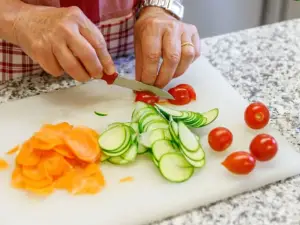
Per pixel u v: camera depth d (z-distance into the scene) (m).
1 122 0.48
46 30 0.46
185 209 0.40
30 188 0.41
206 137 0.46
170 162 0.42
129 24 0.57
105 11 0.55
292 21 0.63
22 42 0.47
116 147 0.43
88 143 0.43
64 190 0.41
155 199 0.40
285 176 0.43
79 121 0.48
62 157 0.42
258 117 0.46
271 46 0.59
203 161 0.42
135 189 0.41
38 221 0.39
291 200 0.41
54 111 0.49
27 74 0.55
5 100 0.51
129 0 0.55
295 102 0.51
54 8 0.48
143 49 0.49
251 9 0.89
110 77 0.48
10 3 0.48
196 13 0.86
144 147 0.44
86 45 0.46
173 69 0.49
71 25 0.46
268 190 0.42
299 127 0.48
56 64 0.47
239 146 0.45
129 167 0.43
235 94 0.51
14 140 0.46
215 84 0.52
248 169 0.41
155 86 0.50
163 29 0.50
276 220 0.40
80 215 0.39
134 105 0.50
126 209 0.40
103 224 0.39
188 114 0.46
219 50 0.58
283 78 0.54
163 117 0.46
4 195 0.41
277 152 0.44
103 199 0.40
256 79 0.54
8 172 0.43
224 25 0.89
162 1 0.54
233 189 0.41
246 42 0.60
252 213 0.40
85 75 0.48
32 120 0.48
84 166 0.42
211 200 0.41
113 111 0.49
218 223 0.40
